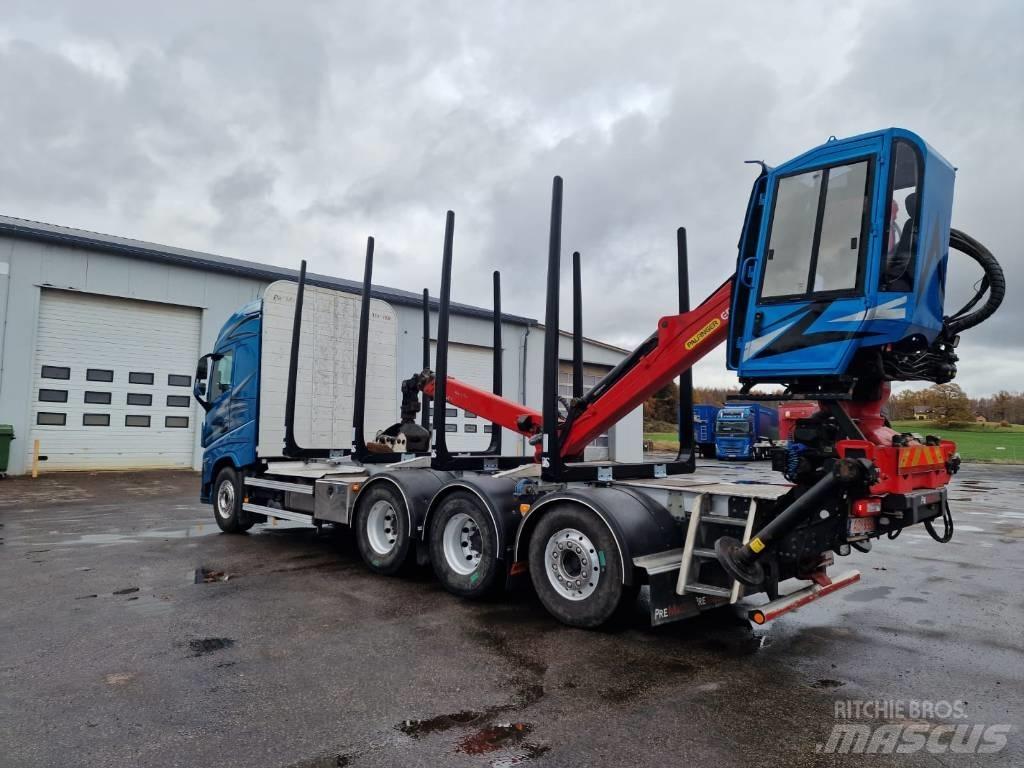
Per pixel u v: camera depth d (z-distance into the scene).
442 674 4.20
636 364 5.95
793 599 4.61
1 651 4.52
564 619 5.25
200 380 10.08
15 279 16.17
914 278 4.33
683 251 6.89
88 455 17.20
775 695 3.95
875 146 4.43
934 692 4.04
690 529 5.02
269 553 8.17
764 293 4.83
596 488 5.50
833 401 4.50
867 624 5.54
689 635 5.15
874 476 4.13
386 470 7.23
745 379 4.89
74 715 3.54
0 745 3.20
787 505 4.70
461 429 19.94
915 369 4.78
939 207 4.63
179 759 3.07
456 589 6.14
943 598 6.48
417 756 3.13
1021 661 4.61
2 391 15.95
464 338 22.73
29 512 11.41
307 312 9.05
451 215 7.00
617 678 4.19
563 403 6.51
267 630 5.05
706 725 3.52
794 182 4.78
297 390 8.83
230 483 9.36
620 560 4.95
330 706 3.69
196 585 6.46
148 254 17.73
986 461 31.45
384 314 9.93
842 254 4.47
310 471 8.25
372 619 5.42
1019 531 11.23
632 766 3.07
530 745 3.26
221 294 19.09
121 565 7.32
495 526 5.83
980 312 4.90
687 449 7.07
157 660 4.38
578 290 7.62
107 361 17.53
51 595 6.00
